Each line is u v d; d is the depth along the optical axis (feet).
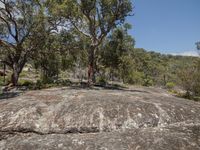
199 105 42.50
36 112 35.04
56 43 88.12
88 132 31.53
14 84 81.46
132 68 131.34
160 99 44.68
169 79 188.65
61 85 77.30
